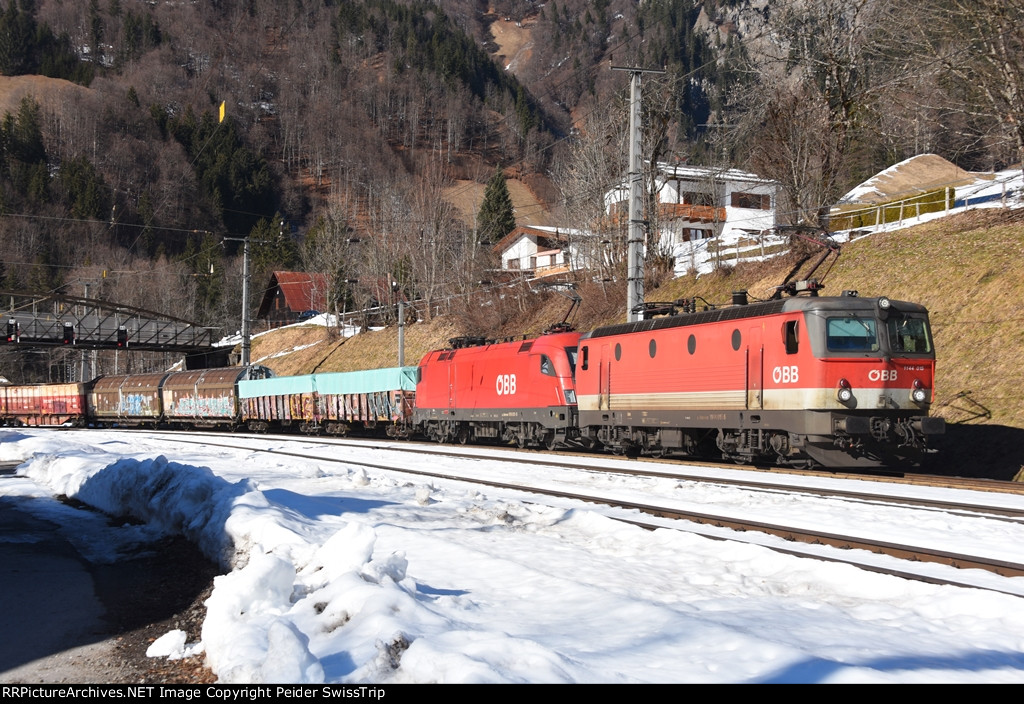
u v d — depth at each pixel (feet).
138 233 396.98
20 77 514.27
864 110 130.72
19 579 32.94
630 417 80.18
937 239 98.17
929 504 47.14
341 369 207.10
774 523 40.27
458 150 574.97
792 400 61.87
